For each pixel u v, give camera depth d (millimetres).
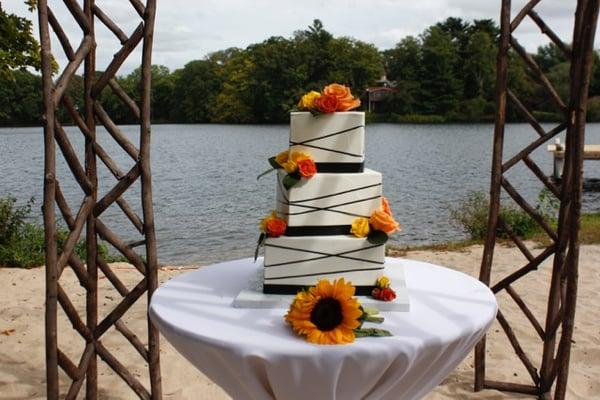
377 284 2299
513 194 3303
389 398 2064
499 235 8680
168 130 69375
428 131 59312
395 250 8180
